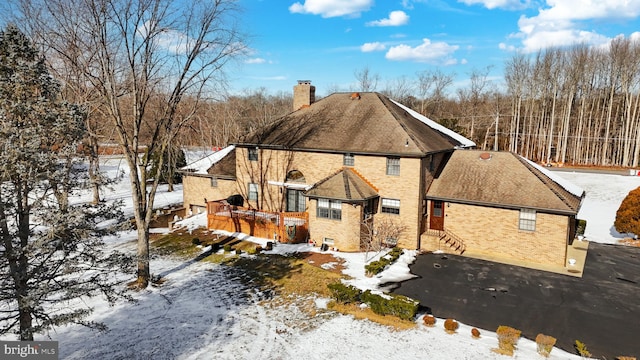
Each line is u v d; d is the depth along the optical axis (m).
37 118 9.26
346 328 14.60
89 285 11.73
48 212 9.37
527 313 15.80
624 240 26.25
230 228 27.20
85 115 10.75
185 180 34.00
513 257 22.38
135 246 25.00
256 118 80.31
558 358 12.61
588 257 22.73
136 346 13.31
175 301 16.94
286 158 27.36
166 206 37.59
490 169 24.64
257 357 12.78
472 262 21.67
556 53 69.38
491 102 82.56
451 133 32.81
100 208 11.14
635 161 61.22
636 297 17.27
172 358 12.64
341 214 23.23
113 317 15.43
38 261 11.05
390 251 22.59
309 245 24.22
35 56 10.01
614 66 65.88
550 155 69.94
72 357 12.55
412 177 23.27
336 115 28.36
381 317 15.38
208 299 17.12
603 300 16.98
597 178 49.53
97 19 15.61
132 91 18.95
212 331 14.42
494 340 13.73
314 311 15.97
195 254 23.22
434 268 20.73
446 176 25.42
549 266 21.12
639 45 63.34
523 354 12.87
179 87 18.11
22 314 9.88
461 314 15.76
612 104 69.31
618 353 12.96
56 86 10.05
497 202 22.38
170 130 20.09
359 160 24.78
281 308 16.27
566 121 65.44
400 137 24.22
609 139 65.81
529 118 75.06
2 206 9.05
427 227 25.19
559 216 21.02
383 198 24.38
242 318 15.43
